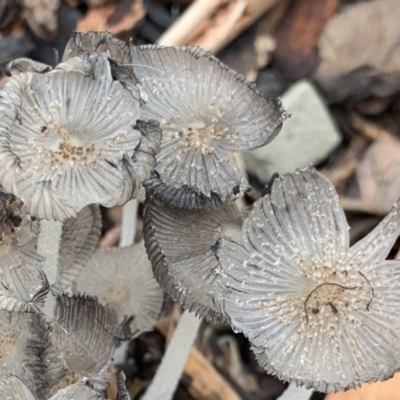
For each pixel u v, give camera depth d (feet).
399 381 0.93
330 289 0.79
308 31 1.12
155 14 1.11
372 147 1.11
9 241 0.82
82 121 0.77
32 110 0.76
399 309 0.79
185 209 0.84
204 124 0.84
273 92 1.12
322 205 0.79
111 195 0.76
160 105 0.83
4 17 1.09
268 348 0.78
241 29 1.11
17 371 0.82
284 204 0.79
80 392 0.77
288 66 1.12
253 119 0.84
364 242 0.79
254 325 0.78
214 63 0.84
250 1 1.09
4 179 0.74
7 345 0.82
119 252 0.93
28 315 0.82
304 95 1.11
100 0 1.10
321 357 0.79
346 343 0.79
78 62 0.77
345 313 0.79
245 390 1.04
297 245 0.79
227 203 0.85
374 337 0.79
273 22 1.13
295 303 0.79
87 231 0.90
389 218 0.79
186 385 1.02
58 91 0.77
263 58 1.12
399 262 0.79
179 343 0.92
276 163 1.09
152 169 0.77
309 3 1.13
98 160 0.77
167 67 0.84
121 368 1.02
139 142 0.77
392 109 1.13
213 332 1.05
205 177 0.83
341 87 1.11
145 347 1.04
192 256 0.85
